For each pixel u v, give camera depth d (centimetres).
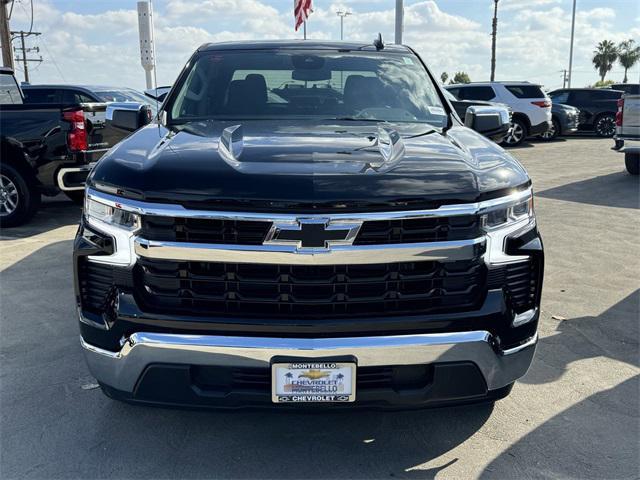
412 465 260
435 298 235
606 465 261
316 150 257
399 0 1449
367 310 231
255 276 227
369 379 235
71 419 294
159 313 231
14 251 603
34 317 428
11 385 329
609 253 598
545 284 506
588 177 1084
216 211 223
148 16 1315
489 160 262
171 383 234
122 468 257
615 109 1961
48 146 667
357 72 373
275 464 260
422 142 281
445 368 235
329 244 222
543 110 1664
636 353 374
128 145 274
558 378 340
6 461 260
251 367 228
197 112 346
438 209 229
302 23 1387
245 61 379
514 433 285
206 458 264
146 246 229
